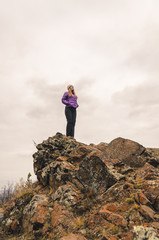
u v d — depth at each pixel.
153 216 4.00
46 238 5.08
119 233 3.81
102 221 4.40
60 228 5.02
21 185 9.51
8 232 6.57
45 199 6.79
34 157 9.59
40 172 8.77
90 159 6.52
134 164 6.66
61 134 9.96
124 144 7.18
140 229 3.50
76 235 4.15
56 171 7.71
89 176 6.40
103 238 3.82
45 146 9.49
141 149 7.00
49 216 5.89
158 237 3.17
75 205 5.72
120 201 4.84
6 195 12.74
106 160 6.34
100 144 9.84
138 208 4.30
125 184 5.25
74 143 8.96
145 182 5.01
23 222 6.45
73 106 10.15
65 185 6.71
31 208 6.41
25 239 5.52
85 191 6.22
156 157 6.98
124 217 4.24
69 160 8.13
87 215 5.09
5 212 7.68
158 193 4.48
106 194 5.41
